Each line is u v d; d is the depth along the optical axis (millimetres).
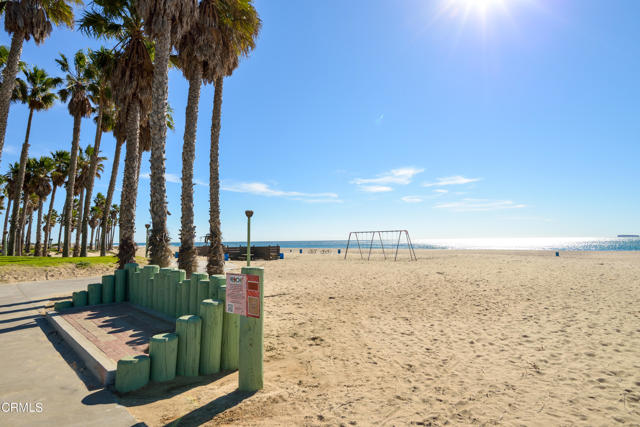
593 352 5047
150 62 12047
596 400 3484
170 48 10047
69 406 2998
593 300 9172
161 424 2736
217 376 3854
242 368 3463
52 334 5348
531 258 28328
